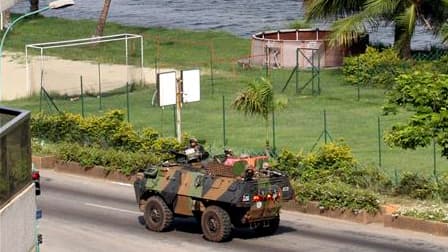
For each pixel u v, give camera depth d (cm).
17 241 4866
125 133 9938
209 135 10894
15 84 14138
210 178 7369
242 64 14788
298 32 15812
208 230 7400
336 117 11594
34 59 15450
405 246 7250
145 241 7481
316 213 8150
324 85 13338
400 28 14025
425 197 8238
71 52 15875
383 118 11450
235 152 9656
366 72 13212
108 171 9519
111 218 8138
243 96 10100
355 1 14388
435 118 7950
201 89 13300
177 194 7525
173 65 15038
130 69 14488
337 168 8588
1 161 4694
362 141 10456
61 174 9738
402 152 9938
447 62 13050
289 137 10688
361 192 7994
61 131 10431
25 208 5041
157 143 9669
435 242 7350
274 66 14625
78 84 13900
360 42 14675
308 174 8531
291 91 13038
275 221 7525
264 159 7469
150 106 12594
